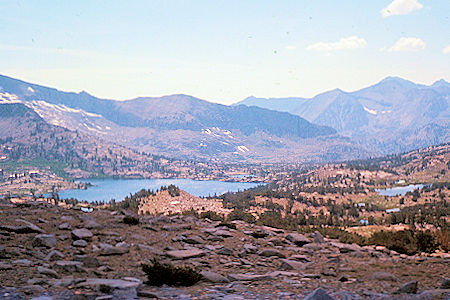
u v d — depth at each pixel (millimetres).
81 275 12734
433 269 16031
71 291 10547
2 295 9844
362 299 10672
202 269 15203
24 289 10445
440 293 10836
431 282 13445
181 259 16641
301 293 11453
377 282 13320
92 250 16547
